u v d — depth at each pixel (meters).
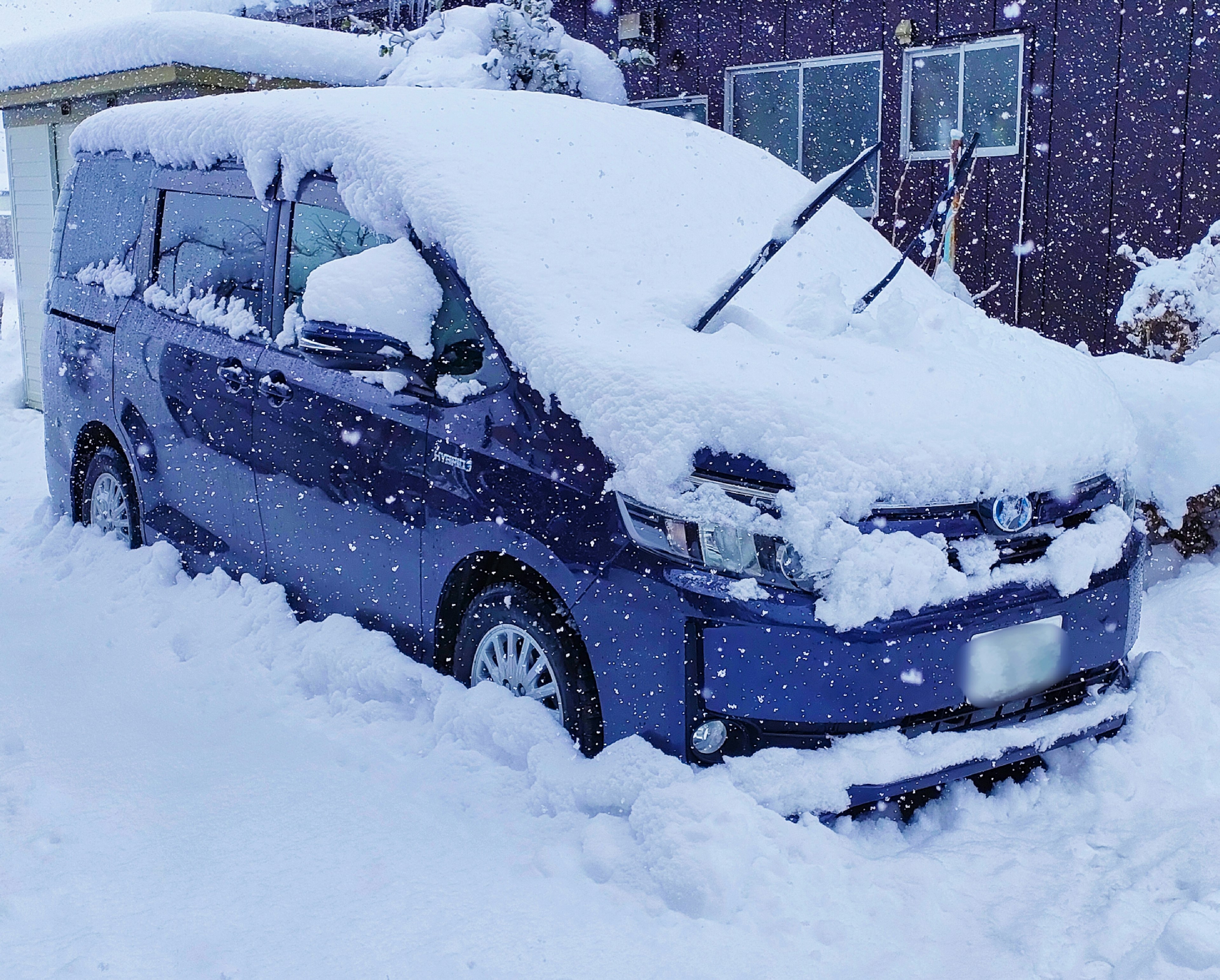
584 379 3.24
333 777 3.41
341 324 3.53
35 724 3.79
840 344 3.44
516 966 2.52
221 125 4.80
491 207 3.76
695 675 2.97
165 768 3.47
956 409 3.17
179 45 8.34
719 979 2.50
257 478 4.50
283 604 4.46
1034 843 3.09
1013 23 7.37
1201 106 6.64
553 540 3.26
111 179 5.80
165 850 3.00
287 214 4.42
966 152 3.96
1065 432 3.29
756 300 3.81
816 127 8.59
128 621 4.70
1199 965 2.44
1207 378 5.21
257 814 3.19
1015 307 7.63
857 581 2.88
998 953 2.61
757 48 8.76
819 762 2.93
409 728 3.69
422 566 3.75
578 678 3.29
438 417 3.65
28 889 2.80
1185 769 3.39
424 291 3.69
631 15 9.37
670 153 4.41
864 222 4.81
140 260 5.39
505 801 3.23
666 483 3.02
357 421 3.94
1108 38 6.98
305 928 2.66
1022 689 3.15
